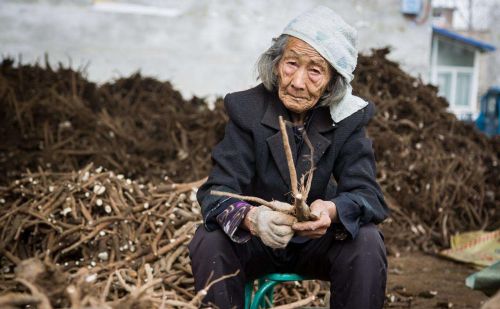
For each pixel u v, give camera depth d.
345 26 2.00
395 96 6.29
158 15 8.66
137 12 8.59
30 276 1.53
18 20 8.24
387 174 5.35
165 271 2.72
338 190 2.11
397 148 5.60
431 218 5.24
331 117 2.08
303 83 1.95
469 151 6.13
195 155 5.75
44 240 3.09
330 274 2.04
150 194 3.44
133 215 3.20
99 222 3.09
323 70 1.95
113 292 2.46
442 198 5.36
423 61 9.24
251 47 8.98
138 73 6.94
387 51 6.69
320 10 2.01
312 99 1.99
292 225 1.78
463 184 5.48
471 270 4.32
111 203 3.26
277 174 2.08
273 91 2.11
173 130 6.10
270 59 2.06
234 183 2.02
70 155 5.42
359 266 1.94
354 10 9.06
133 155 5.62
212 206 1.97
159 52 8.72
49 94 6.07
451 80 13.54
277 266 2.12
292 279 2.12
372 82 6.24
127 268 2.73
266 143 2.06
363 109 2.12
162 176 5.34
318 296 2.95
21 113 5.75
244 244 2.04
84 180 3.40
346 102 2.06
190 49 8.81
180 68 8.80
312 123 2.08
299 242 2.05
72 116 5.85
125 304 1.55
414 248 4.94
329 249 2.05
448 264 4.50
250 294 2.18
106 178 3.43
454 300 3.56
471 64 13.45
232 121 2.12
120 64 8.59
